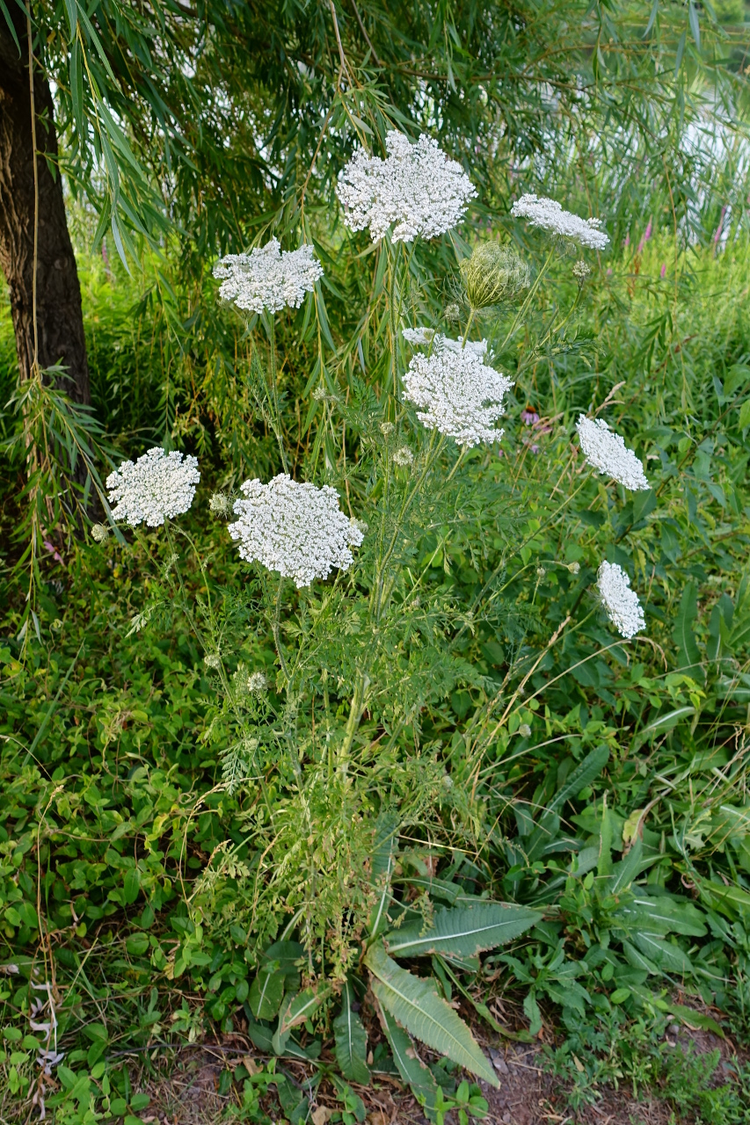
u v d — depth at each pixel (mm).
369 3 3076
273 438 3740
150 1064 2018
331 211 3250
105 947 2221
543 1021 2330
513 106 3707
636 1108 2156
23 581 3316
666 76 3561
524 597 2734
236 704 1979
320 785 1912
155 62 2977
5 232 3211
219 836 2412
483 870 2629
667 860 2729
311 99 3125
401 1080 2111
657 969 2404
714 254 5906
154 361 4211
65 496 3457
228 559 3447
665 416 4188
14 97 2912
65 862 2393
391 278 2602
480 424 1715
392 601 2393
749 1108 2199
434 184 1844
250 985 2168
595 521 2949
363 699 2059
